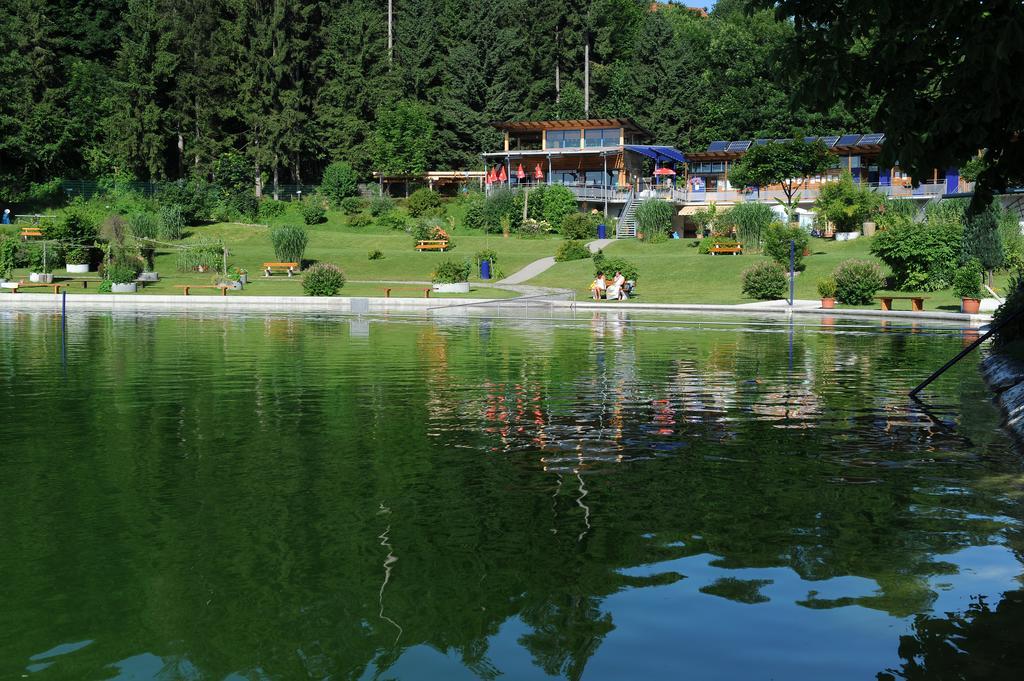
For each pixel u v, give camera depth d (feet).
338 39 278.87
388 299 121.19
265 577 16.15
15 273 159.02
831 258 150.10
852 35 27.35
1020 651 13.07
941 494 22.07
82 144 263.49
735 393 40.16
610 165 240.73
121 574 16.30
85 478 23.65
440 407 36.14
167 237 205.57
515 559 17.17
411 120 256.32
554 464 25.43
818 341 69.05
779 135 258.57
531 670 12.48
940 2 24.13
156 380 44.52
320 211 239.50
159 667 12.59
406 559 17.15
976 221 120.26
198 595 15.29
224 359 54.70
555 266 164.76
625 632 13.79
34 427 31.32
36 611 14.60
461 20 296.92
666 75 280.72
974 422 32.60
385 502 21.27
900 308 109.29
